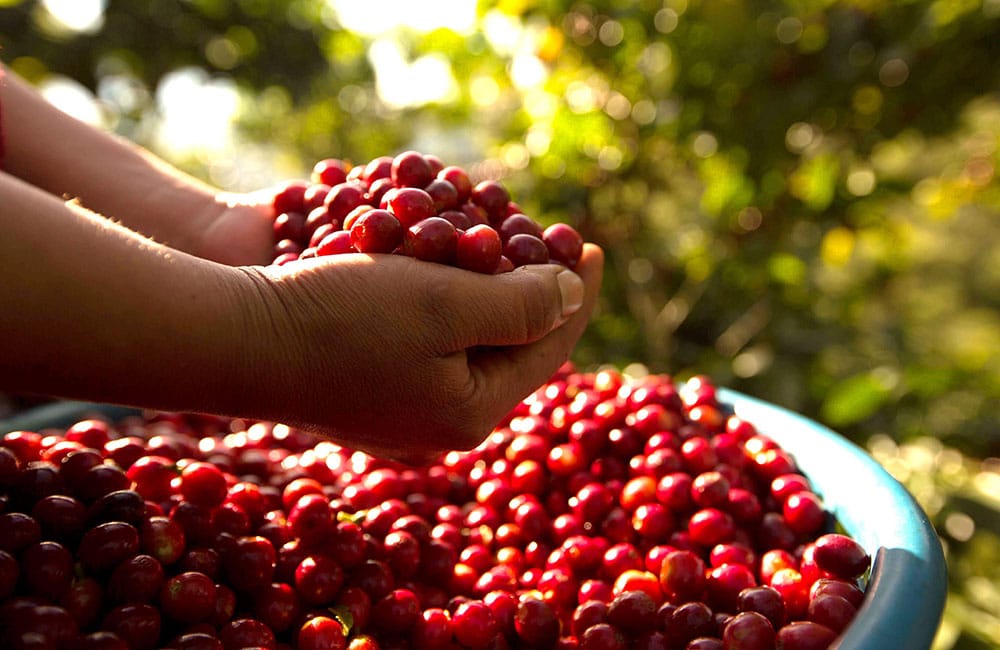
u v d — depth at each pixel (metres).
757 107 0.86
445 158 1.41
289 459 0.54
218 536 0.43
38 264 0.32
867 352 0.92
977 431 0.87
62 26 1.20
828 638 0.38
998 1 0.78
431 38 1.05
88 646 0.37
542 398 0.57
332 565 0.42
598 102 0.96
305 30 1.38
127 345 0.34
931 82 0.82
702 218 0.97
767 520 0.47
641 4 0.88
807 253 0.91
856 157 0.88
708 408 0.54
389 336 0.38
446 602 0.45
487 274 0.39
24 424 0.53
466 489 0.53
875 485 0.43
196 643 0.38
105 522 0.40
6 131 0.50
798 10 0.83
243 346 0.36
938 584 0.36
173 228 0.51
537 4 0.92
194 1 1.26
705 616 0.41
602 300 0.97
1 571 0.37
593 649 0.41
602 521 0.49
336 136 1.62
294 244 0.46
